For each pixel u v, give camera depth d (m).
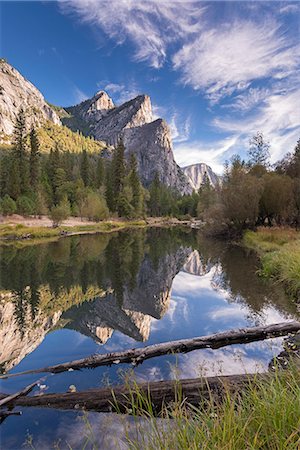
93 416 3.31
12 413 3.43
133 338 6.18
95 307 8.49
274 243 16.75
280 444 1.76
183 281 12.12
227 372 4.21
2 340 6.11
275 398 2.18
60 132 172.00
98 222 47.94
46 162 65.62
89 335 6.36
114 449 2.67
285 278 9.19
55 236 30.44
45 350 5.61
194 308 8.21
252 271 12.29
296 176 23.11
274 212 21.55
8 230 29.62
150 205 82.88
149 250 21.47
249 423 2.08
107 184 59.78
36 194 47.78
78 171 72.75
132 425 3.07
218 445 1.79
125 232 39.31
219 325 6.68
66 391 3.95
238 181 22.73
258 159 27.72
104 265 15.23
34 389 4.02
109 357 4.77
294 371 2.83
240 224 23.14
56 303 8.84
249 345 5.27
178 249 21.86
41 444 2.87
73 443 2.86
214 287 10.47
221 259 15.95
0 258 16.55
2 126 135.62
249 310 7.39
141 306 8.66
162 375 4.23
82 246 22.80
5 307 8.40
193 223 68.00
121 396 3.54
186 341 5.21
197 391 3.46
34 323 7.15
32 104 181.88
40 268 14.06
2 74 174.38
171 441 2.04
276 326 5.69
